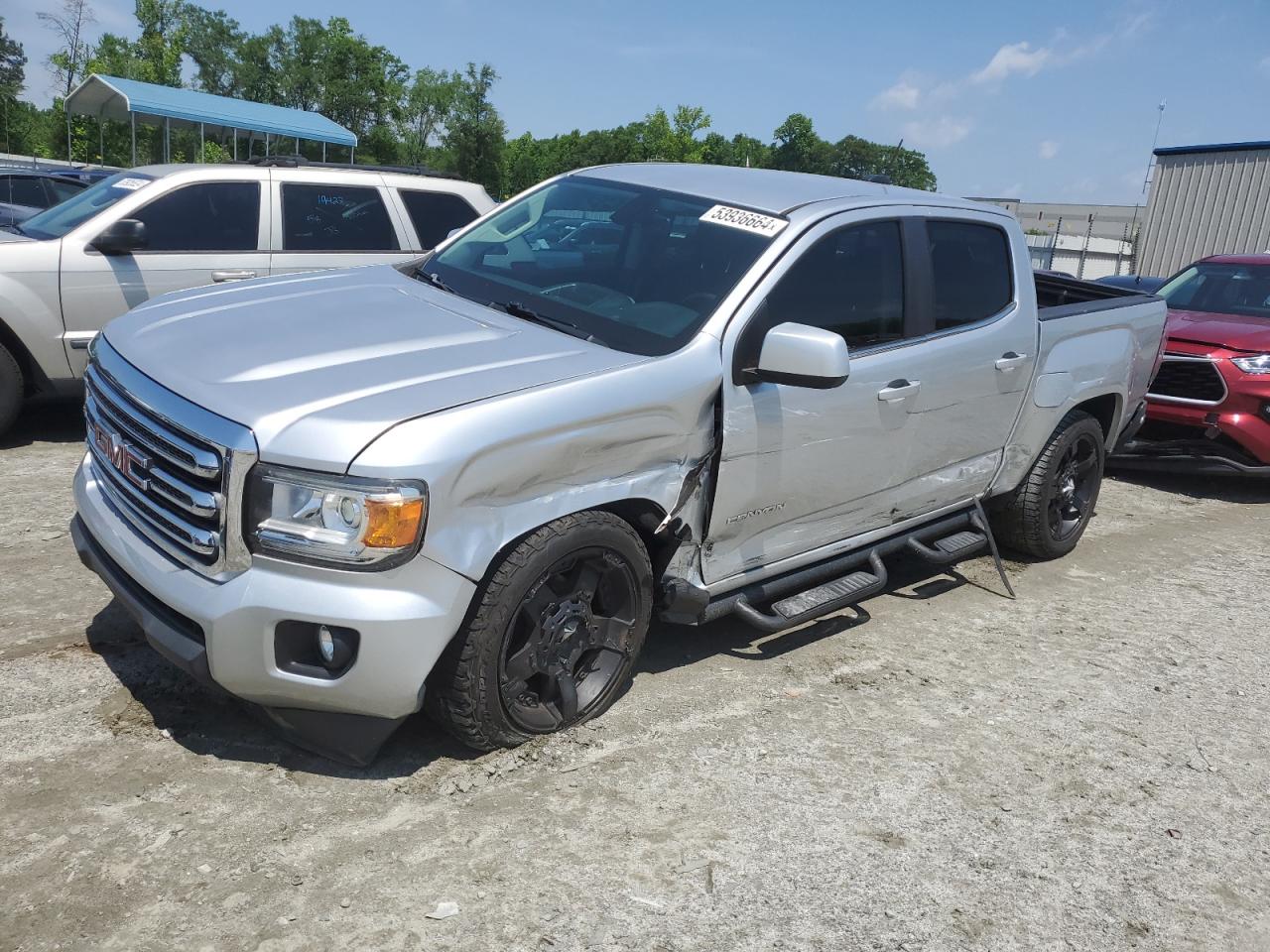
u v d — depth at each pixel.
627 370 3.33
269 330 3.41
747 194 4.24
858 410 4.07
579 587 3.36
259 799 3.01
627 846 2.97
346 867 2.76
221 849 2.78
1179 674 4.61
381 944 2.50
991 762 3.68
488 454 2.91
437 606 2.87
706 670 4.16
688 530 3.63
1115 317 5.75
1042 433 5.34
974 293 4.75
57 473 5.93
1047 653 4.70
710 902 2.78
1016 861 3.13
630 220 4.21
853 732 3.78
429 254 4.60
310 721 2.99
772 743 3.63
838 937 2.71
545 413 3.05
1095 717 4.12
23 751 3.13
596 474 3.25
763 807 3.24
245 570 2.81
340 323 3.52
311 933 2.51
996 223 4.96
